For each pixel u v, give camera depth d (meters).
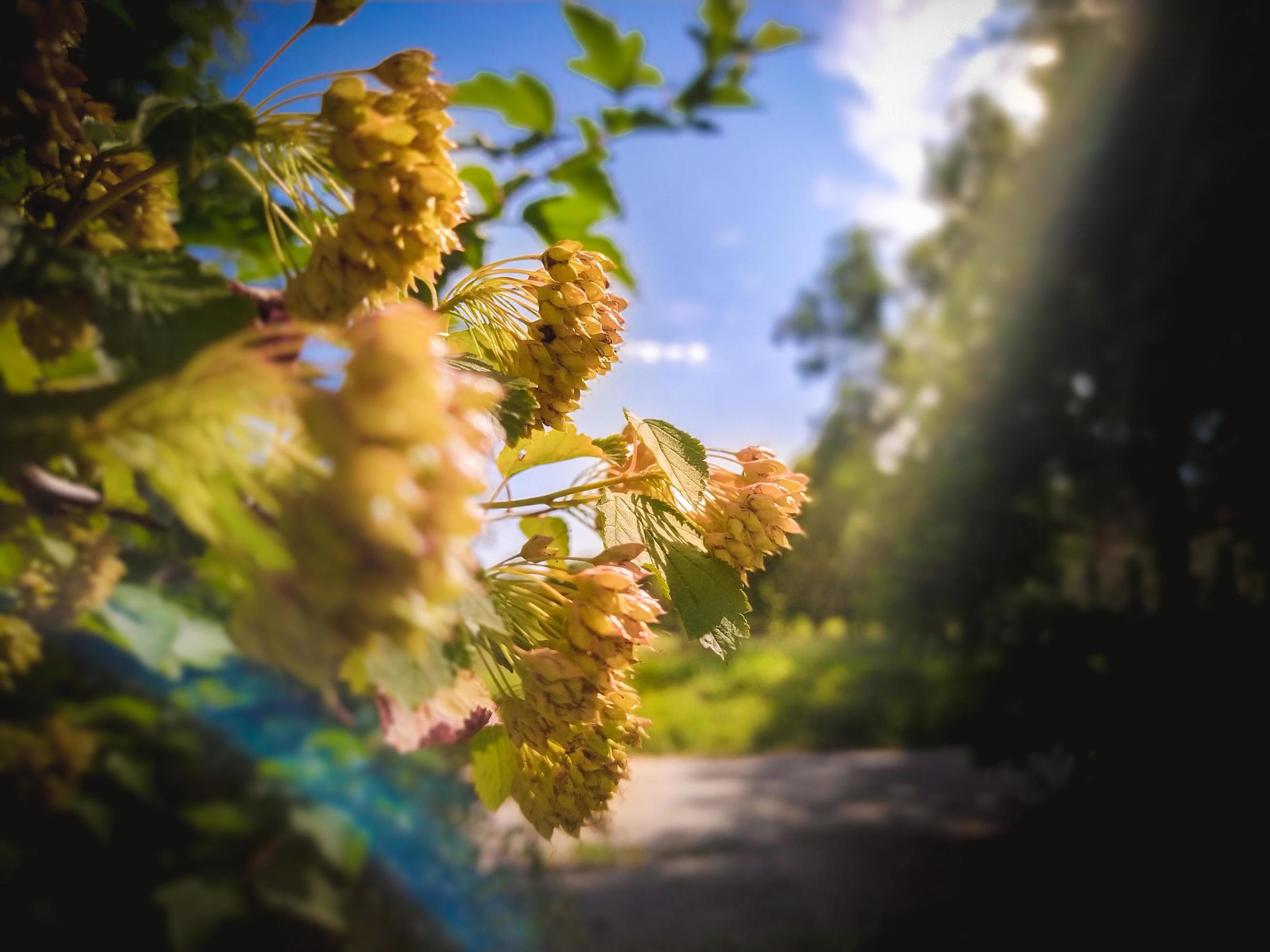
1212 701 6.62
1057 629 7.67
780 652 17.64
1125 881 6.70
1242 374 8.77
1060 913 7.12
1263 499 8.01
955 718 14.77
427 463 0.39
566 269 1.00
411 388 0.39
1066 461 12.09
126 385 0.43
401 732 0.66
